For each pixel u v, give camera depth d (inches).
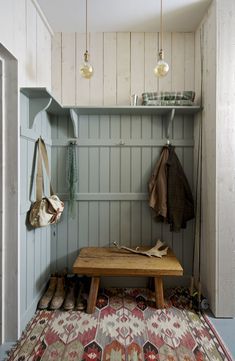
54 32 98.6
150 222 100.5
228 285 79.7
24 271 74.5
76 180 99.0
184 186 95.8
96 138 99.7
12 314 68.7
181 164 100.0
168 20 91.6
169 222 95.6
